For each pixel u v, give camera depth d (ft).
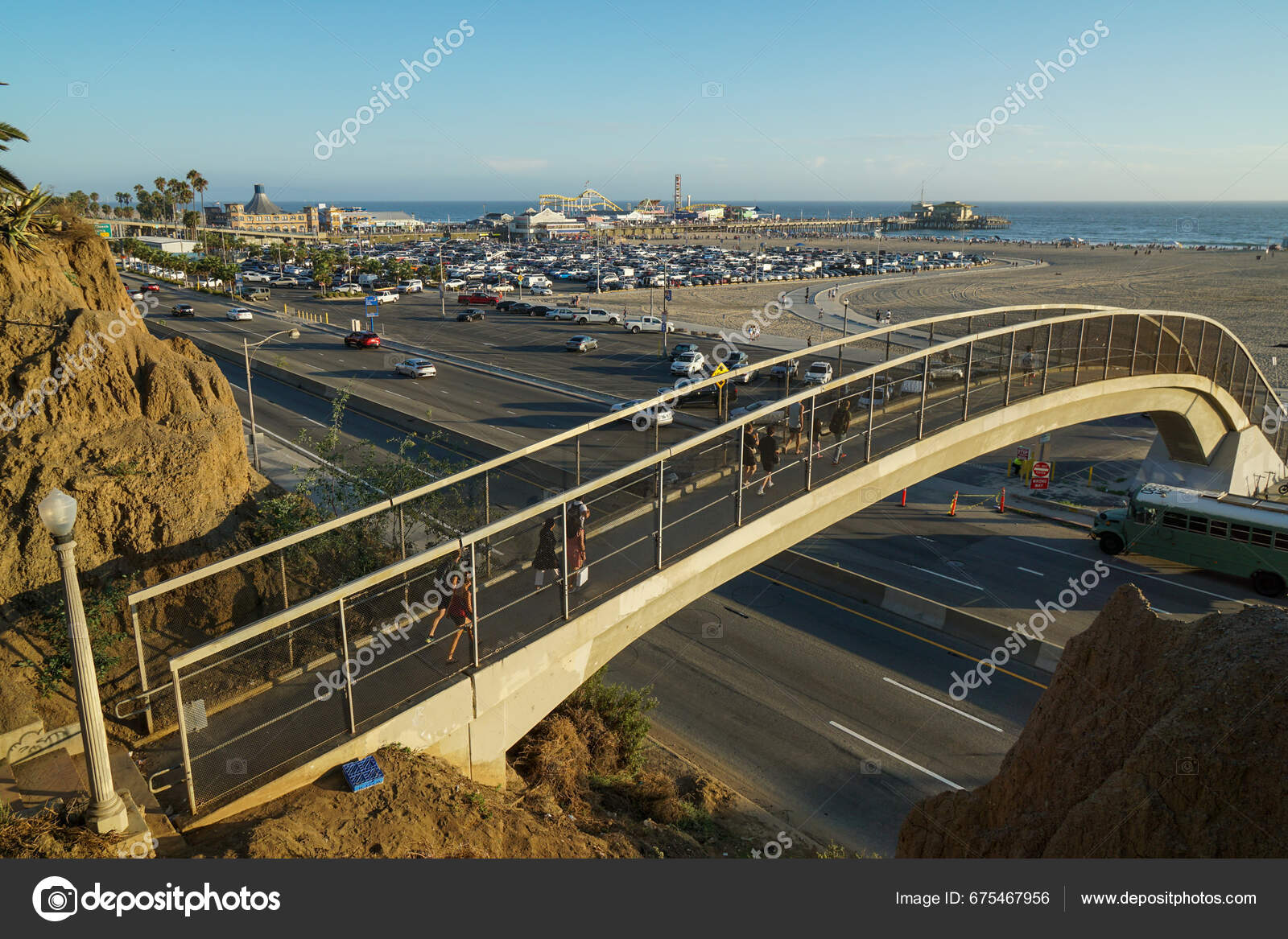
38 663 40.68
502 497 97.14
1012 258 638.53
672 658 74.79
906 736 63.21
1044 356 97.86
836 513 67.77
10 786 34.42
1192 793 32.71
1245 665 34.55
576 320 277.03
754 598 87.40
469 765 43.14
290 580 51.80
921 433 72.74
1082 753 39.01
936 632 79.92
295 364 196.75
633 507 60.54
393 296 331.36
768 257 594.65
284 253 517.14
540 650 44.91
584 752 54.39
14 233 56.34
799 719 65.67
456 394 169.17
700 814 52.29
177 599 47.19
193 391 58.29
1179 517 93.15
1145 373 100.07
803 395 59.72
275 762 35.94
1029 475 127.34
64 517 26.94
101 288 63.72
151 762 36.76
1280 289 386.73
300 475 111.75
